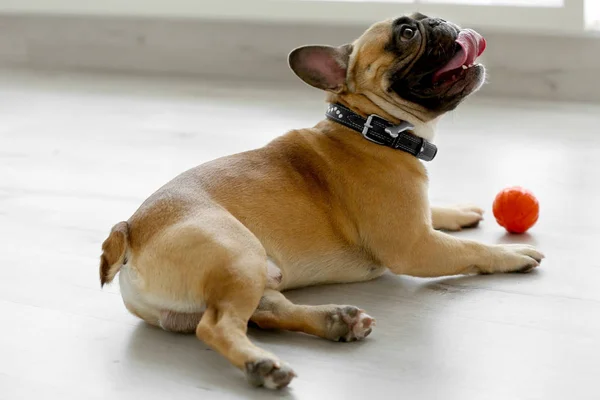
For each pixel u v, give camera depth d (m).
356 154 2.41
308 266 2.35
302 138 2.47
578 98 4.65
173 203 2.14
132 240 2.10
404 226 2.36
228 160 2.37
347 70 2.49
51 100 4.98
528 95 4.72
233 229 2.08
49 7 5.62
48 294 2.42
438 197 3.16
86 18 5.60
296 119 4.35
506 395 1.82
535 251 2.52
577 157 3.61
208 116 4.50
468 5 4.67
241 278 1.98
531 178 3.36
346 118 2.46
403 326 2.17
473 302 2.30
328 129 2.49
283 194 2.30
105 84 5.33
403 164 2.41
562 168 3.47
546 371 1.91
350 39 4.99
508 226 2.79
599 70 4.59
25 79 5.50
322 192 2.38
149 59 5.54
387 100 2.44
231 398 1.84
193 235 2.04
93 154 3.89
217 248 2.01
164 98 4.93
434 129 2.54
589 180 3.31
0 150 4.00
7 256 2.72
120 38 5.57
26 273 2.58
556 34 4.60
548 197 3.13
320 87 2.51
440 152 3.76
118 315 2.29
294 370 1.94
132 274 2.09
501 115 4.38
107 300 2.38
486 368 1.93
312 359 2.00
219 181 2.26
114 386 1.90
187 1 5.29
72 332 2.18
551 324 2.15
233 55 5.32
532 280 2.43
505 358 1.98
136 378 1.94
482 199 3.14
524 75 4.70
